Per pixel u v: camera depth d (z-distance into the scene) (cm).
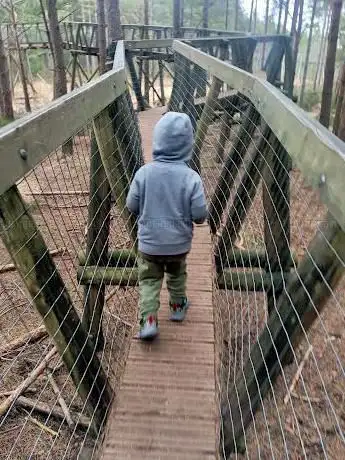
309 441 340
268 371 185
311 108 2116
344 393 374
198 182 233
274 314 186
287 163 283
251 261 360
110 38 1349
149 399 207
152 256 239
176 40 791
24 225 151
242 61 1120
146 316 241
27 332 427
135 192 239
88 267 353
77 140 784
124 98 362
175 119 230
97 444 208
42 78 2705
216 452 183
